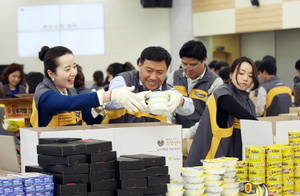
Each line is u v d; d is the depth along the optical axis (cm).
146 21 994
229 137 243
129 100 199
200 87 332
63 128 212
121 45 1001
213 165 189
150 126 210
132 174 166
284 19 864
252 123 228
